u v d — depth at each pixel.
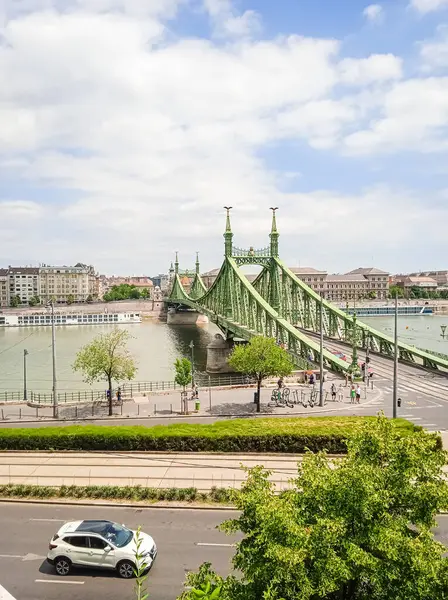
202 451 36.56
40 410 53.88
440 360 72.12
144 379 90.69
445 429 43.84
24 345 142.62
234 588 12.91
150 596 19.66
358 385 60.06
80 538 21.52
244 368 51.53
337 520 12.66
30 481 31.41
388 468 14.41
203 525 25.64
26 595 19.89
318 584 11.99
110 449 37.16
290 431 36.69
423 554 12.19
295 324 106.62
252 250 107.62
